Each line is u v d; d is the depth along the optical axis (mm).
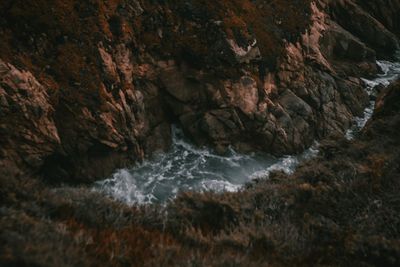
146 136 22000
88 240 4555
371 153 8609
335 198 7184
